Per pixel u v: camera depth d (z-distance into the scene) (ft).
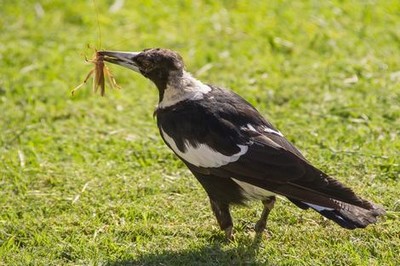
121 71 52.06
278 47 54.60
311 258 32.19
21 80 51.24
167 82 34.58
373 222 29.96
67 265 32.63
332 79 49.60
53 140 44.34
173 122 33.86
